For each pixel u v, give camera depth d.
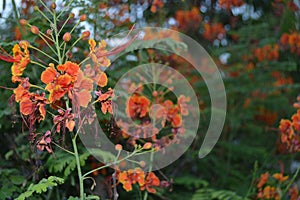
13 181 2.83
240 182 4.38
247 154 4.77
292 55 4.66
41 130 2.55
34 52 2.84
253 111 5.29
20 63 2.08
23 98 2.06
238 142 5.28
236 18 4.84
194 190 4.27
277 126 4.30
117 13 3.11
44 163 3.03
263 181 3.42
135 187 3.28
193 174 4.52
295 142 3.10
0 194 2.74
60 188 3.04
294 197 3.47
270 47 4.84
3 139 3.16
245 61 5.19
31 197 2.77
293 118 3.05
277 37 4.72
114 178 2.41
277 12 4.65
